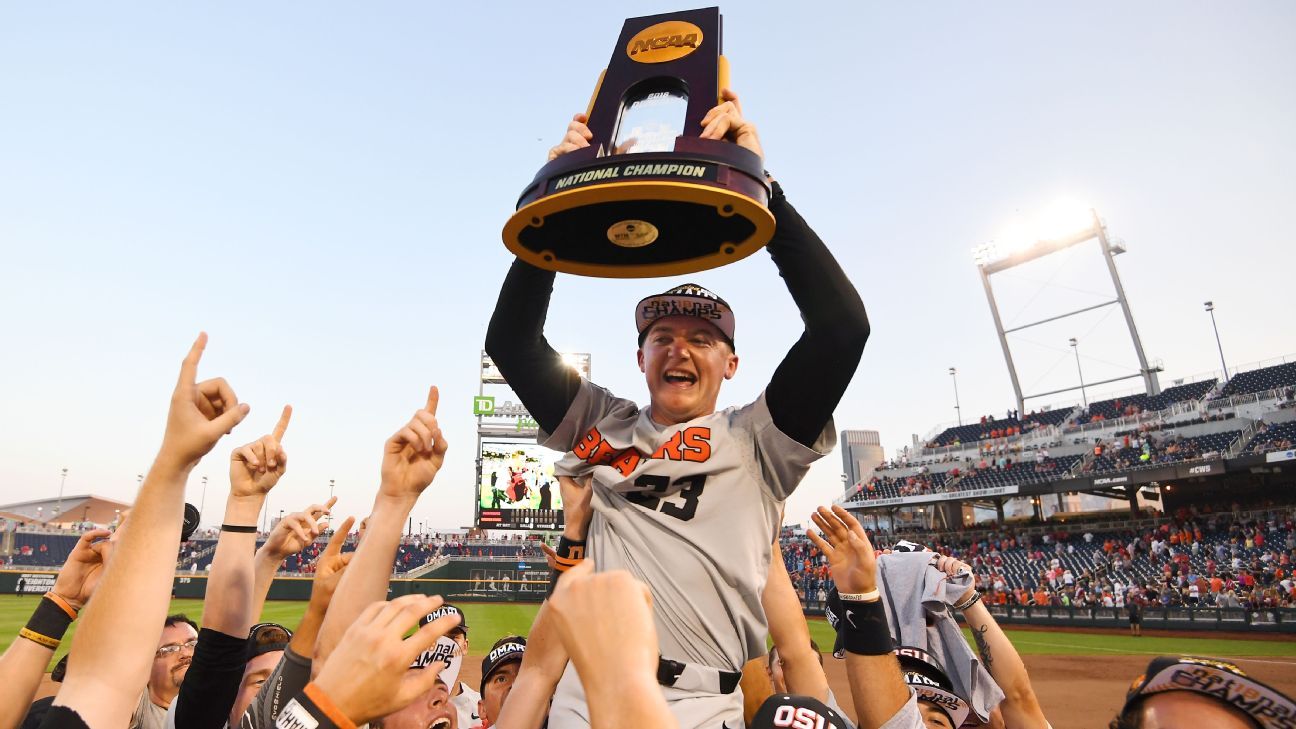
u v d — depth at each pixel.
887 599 3.45
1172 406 35.47
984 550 35.50
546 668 1.85
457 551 43.50
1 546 53.28
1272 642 19.11
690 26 1.83
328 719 1.15
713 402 2.15
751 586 1.81
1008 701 3.06
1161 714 1.51
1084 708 10.76
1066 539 33.56
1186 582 25.61
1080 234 42.41
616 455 2.05
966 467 40.59
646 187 1.35
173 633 3.60
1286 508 28.16
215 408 1.59
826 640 20.09
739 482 1.92
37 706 3.28
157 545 1.52
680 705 1.68
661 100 1.77
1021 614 25.61
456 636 3.92
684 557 1.81
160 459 1.52
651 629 1.05
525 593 37.25
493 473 31.72
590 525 2.15
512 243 1.59
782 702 1.55
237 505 2.47
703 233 1.56
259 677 3.20
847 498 43.59
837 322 1.87
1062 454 37.38
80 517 84.38
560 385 2.23
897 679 2.21
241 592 2.36
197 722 2.22
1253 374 36.75
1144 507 36.62
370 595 1.94
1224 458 28.48
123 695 1.44
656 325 2.15
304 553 41.91
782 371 1.97
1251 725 1.43
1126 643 19.42
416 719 3.23
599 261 1.65
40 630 1.89
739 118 1.60
